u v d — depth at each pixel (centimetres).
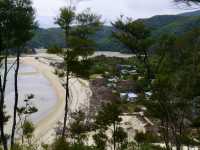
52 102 8750
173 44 1473
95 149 2755
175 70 1579
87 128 3731
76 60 2005
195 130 2523
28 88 11106
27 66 17588
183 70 1562
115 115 3103
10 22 1593
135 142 3203
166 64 1568
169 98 1692
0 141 2061
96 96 8956
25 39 1667
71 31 1981
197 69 1520
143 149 2747
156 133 3938
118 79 9906
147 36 1423
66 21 1950
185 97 1631
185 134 2166
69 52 1988
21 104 7744
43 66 17588
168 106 1712
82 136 3170
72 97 9431
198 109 1823
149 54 1505
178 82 1603
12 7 1582
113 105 3141
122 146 2911
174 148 2191
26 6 1619
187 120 2148
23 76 14362
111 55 17475
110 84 9738
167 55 1527
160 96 1689
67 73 2097
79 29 1975
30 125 3145
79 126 3462
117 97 7756
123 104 6700
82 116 4844
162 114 1875
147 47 1444
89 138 3381
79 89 10544
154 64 1583
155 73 1611
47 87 11569
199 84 1549
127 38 1427
